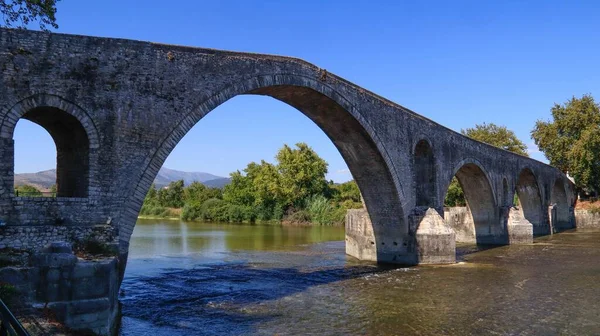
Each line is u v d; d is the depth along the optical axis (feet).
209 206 341.41
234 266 109.60
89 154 59.06
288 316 63.57
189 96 67.97
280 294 77.66
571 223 233.35
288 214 302.86
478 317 62.49
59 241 51.80
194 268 106.52
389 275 95.20
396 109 108.27
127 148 61.82
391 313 64.85
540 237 181.37
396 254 111.65
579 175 229.66
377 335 55.01
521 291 78.43
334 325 59.21
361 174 110.11
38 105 56.03
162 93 65.41
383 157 102.68
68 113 58.03
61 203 56.49
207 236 196.65
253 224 295.48
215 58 71.77
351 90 95.04
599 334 54.80
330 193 317.01
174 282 88.79
